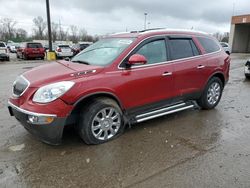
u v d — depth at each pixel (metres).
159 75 4.71
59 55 25.06
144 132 4.68
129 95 4.38
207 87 5.76
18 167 3.50
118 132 4.39
